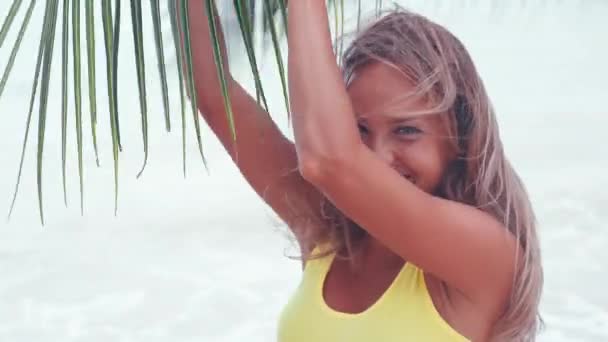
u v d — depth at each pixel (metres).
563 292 6.74
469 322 1.41
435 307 1.40
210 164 9.30
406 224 1.33
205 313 6.41
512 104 11.70
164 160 9.23
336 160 1.27
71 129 9.35
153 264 7.20
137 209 8.19
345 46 1.42
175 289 6.76
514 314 1.42
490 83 12.09
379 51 1.38
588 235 7.83
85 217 8.12
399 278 1.41
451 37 1.41
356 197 1.30
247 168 1.62
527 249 1.41
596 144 10.37
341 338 1.45
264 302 6.59
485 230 1.37
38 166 1.15
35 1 1.14
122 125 9.20
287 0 1.35
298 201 1.59
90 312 6.46
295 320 1.53
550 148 10.26
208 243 7.55
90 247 7.50
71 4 1.12
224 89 1.13
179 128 9.40
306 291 1.53
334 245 1.52
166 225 7.91
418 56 1.36
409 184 1.33
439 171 1.42
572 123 10.98
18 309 6.47
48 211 8.23
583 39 12.62
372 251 1.47
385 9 1.46
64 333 6.16
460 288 1.39
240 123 1.59
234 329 6.21
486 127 1.42
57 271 7.04
